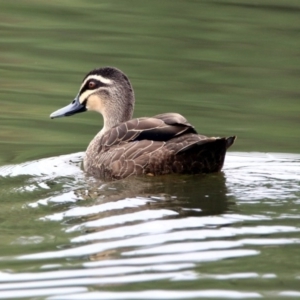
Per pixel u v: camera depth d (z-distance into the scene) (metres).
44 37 25.73
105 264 11.27
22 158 16.89
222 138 14.49
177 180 14.92
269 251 11.55
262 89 21.72
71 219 12.95
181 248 11.70
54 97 20.84
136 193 14.22
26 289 10.66
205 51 24.59
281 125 19.22
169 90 21.53
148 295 10.47
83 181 15.22
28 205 13.70
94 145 16.30
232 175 15.23
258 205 13.53
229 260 11.36
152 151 14.96
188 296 10.45
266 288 10.61
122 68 23.05
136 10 28.48
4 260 11.46
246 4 29.03
